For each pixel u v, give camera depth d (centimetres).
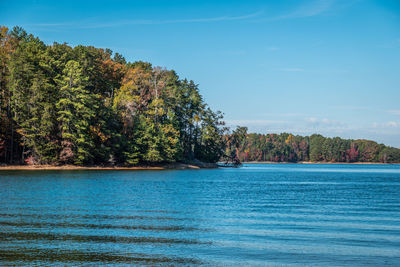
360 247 1983
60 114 8356
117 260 1714
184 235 2181
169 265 1666
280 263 1720
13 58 8244
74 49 9819
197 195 4259
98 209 3027
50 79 8756
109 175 7181
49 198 3581
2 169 7725
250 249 1914
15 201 3325
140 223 2498
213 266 1662
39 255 1755
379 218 2853
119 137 9431
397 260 1778
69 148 8262
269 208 3312
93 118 8981
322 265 1703
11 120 8106
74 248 1870
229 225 2489
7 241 1967
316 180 7906
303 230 2367
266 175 9631
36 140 8062
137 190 4619
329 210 3253
